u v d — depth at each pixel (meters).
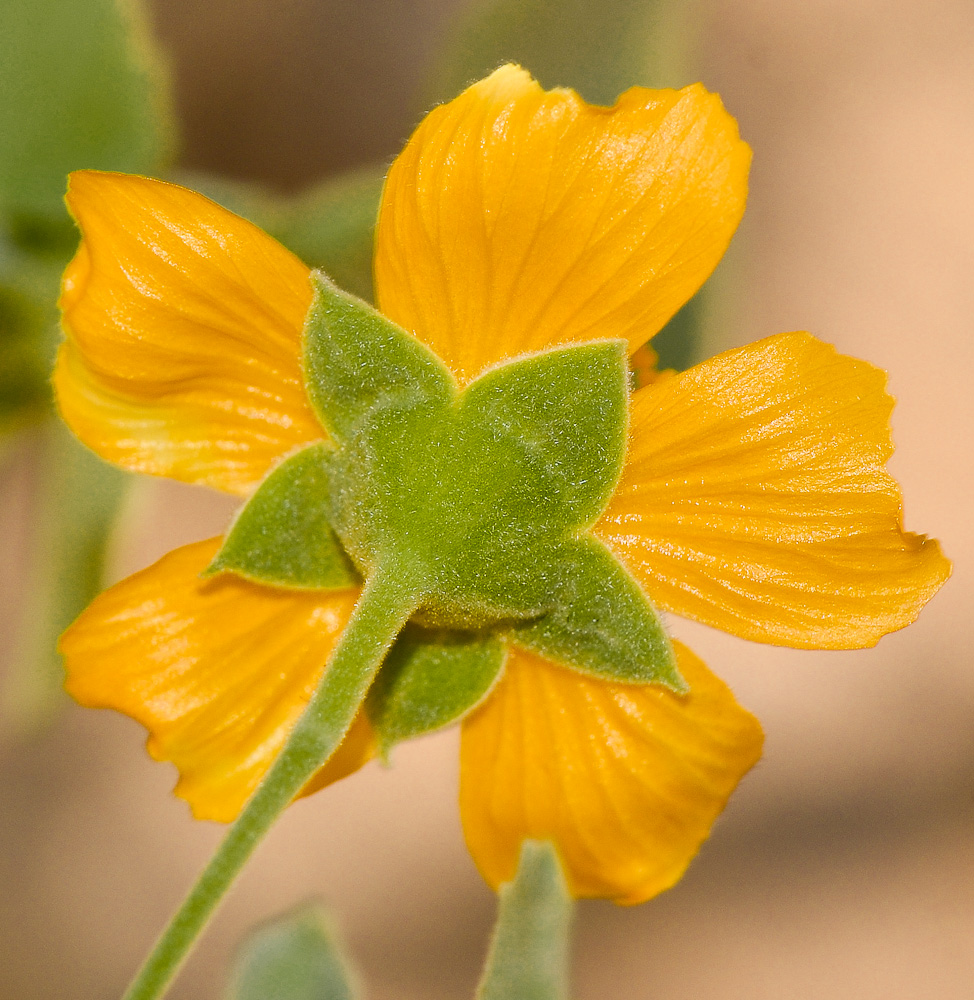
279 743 0.15
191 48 0.22
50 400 0.17
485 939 0.25
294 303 0.15
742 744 0.15
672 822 0.15
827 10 0.25
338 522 0.15
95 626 0.15
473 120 0.15
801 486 0.15
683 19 0.17
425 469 0.15
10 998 0.24
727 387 0.15
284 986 0.15
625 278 0.15
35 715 0.17
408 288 0.15
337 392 0.15
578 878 0.15
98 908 0.24
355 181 0.17
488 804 0.15
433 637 0.15
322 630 0.15
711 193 0.15
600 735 0.15
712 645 0.25
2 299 0.17
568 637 0.15
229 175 0.22
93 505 0.17
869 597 0.15
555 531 0.15
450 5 0.23
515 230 0.15
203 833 0.24
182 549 0.15
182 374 0.15
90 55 0.17
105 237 0.15
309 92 0.23
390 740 0.15
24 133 0.17
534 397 0.15
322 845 0.25
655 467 0.15
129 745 0.24
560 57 0.17
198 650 0.15
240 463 0.15
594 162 0.15
